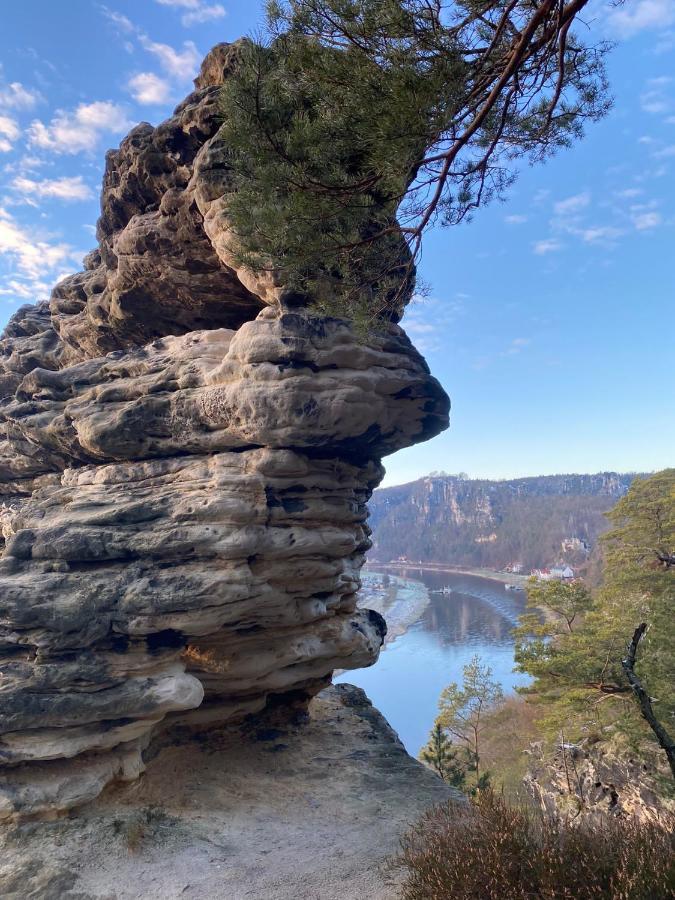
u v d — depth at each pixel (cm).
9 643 1286
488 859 909
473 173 1031
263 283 1462
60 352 2245
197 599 1342
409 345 1597
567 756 3153
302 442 1459
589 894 822
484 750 5650
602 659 2859
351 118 910
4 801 1167
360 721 2027
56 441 1842
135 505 1467
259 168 1009
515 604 15875
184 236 1688
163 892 1036
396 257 1269
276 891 1046
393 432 1625
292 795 1471
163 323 1939
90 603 1314
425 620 13738
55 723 1231
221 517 1411
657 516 3941
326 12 812
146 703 1295
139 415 1583
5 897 1004
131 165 1808
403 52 805
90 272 2247
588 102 1009
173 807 1341
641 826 994
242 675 1572
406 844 1191
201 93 1702
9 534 1923
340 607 1834
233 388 1446
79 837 1165
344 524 1759
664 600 3075
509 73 814
